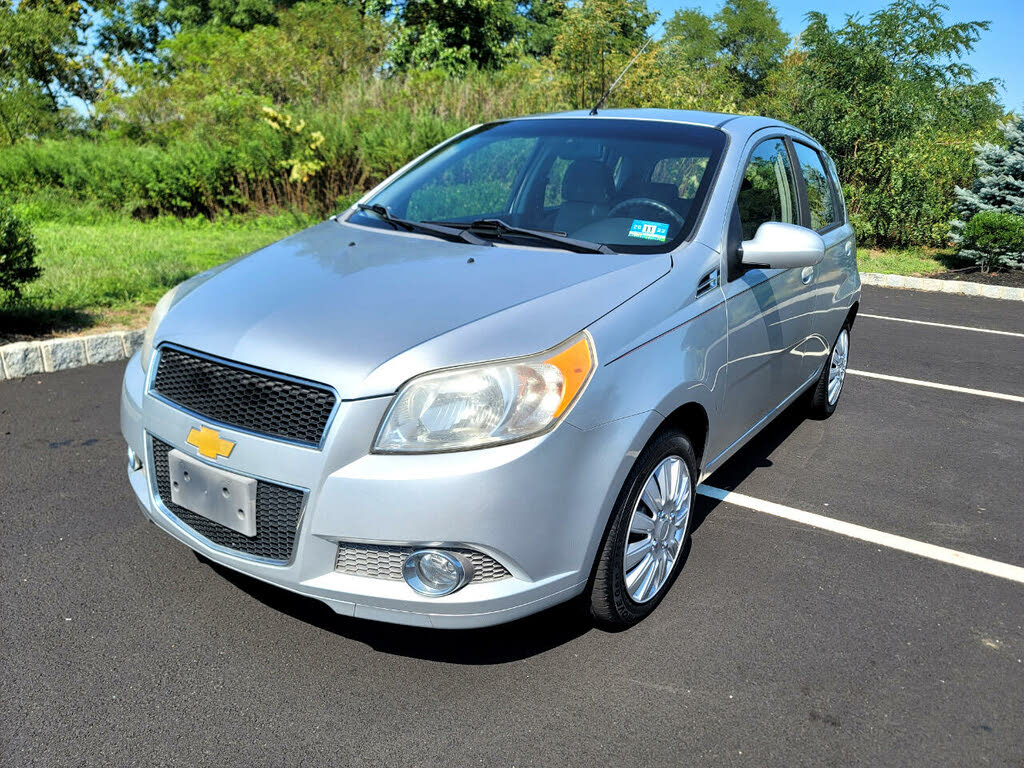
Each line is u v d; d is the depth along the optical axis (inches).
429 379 87.3
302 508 88.9
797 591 122.6
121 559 124.0
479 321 92.8
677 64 658.8
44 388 202.7
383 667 101.6
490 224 124.4
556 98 606.2
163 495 104.0
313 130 508.1
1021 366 265.7
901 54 523.8
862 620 115.6
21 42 864.9
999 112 783.7
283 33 786.2
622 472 96.4
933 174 510.3
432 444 86.7
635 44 615.5
